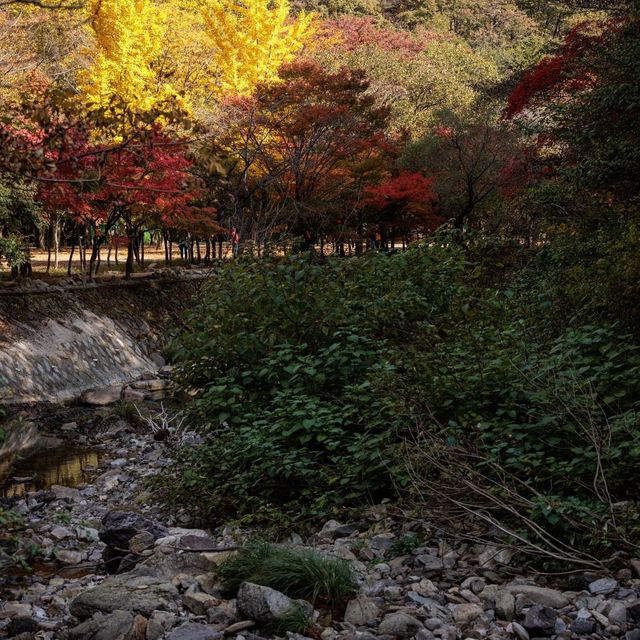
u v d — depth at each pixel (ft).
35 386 58.03
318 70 98.27
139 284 83.87
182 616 17.81
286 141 97.14
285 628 16.66
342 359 29.43
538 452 22.07
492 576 19.25
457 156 120.37
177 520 28.53
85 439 48.06
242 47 130.21
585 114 49.24
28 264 78.18
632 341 30.73
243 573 19.21
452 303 36.63
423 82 187.73
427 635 15.98
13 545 25.23
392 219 114.01
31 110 21.98
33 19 87.97
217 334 34.04
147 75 117.19
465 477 22.26
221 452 29.40
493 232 91.61
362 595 18.22
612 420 23.09
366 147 98.07
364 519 23.98
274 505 26.78
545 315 34.81
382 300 33.58
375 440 24.44
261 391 32.07
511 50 246.06
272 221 92.32
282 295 33.78
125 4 111.96
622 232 39.88
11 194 61.36
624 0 55.77
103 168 23.50
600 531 18.85
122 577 20.27
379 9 286.87
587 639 15.69
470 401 25.34
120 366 69.05
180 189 24.66
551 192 54.70
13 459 42.96
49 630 18.12
